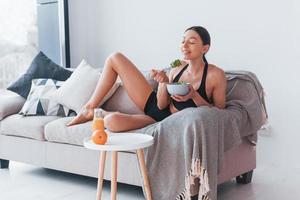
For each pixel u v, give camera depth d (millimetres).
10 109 3465
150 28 4133
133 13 4230
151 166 2494
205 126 2354
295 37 3355
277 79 3473
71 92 3361
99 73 3484
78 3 4590
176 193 2406
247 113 2816
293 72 3391
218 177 2641
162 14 4043
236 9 3617
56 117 3326
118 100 3311
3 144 3404
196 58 2762
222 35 3709
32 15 4574
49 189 2996
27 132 3203
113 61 3051
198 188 2418
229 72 3070
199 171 2330
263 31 3502
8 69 4426
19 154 3311
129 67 3020
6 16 4379
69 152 3006
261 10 3496
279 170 3436
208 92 2758
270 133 3541
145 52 4191
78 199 2781
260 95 3012
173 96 2635
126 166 2715
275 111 3506
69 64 4605
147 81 3072
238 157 2883
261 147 3607
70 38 4660
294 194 2848
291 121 3438
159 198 2457
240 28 3613
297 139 3422
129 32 4277
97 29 4496
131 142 2311
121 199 2783
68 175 3357
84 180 3219
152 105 2959
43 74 3719
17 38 4480
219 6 3701
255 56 3561
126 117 2732
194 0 3836
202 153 2332
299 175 3295
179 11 3934
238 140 2629
